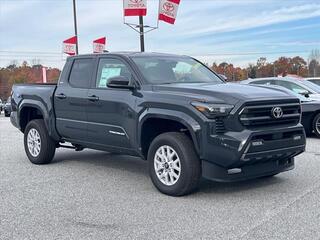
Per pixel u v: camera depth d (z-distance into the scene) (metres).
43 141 8.93
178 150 6.31
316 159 8.95
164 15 16.28
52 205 6.20
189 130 6.17
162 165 6.59
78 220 5.54
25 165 9.12
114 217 5.62
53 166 8.95
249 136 5.95
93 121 7.74
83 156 10.00
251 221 5.32
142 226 5.27
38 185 7.36
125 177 7.86
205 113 6.05
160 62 7.59
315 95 12.80
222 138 5.97
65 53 23.97
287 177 7.45
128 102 7.04
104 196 6.61
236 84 7.13
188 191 6.38
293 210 5.68
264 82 14.12
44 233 5.11
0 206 6.17
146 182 7.45
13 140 13.38
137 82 7.09
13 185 7.38
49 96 8.67
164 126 6.96
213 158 6.04
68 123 8.27
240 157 5.95
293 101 6.59
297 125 6.63
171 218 5.52
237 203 6.07
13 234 5.09
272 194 6.46
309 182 7.09
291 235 4.82
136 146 6.99
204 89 6.39
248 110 6.00
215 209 5.83
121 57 7.51
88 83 7.96
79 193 6.81
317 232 4.89
